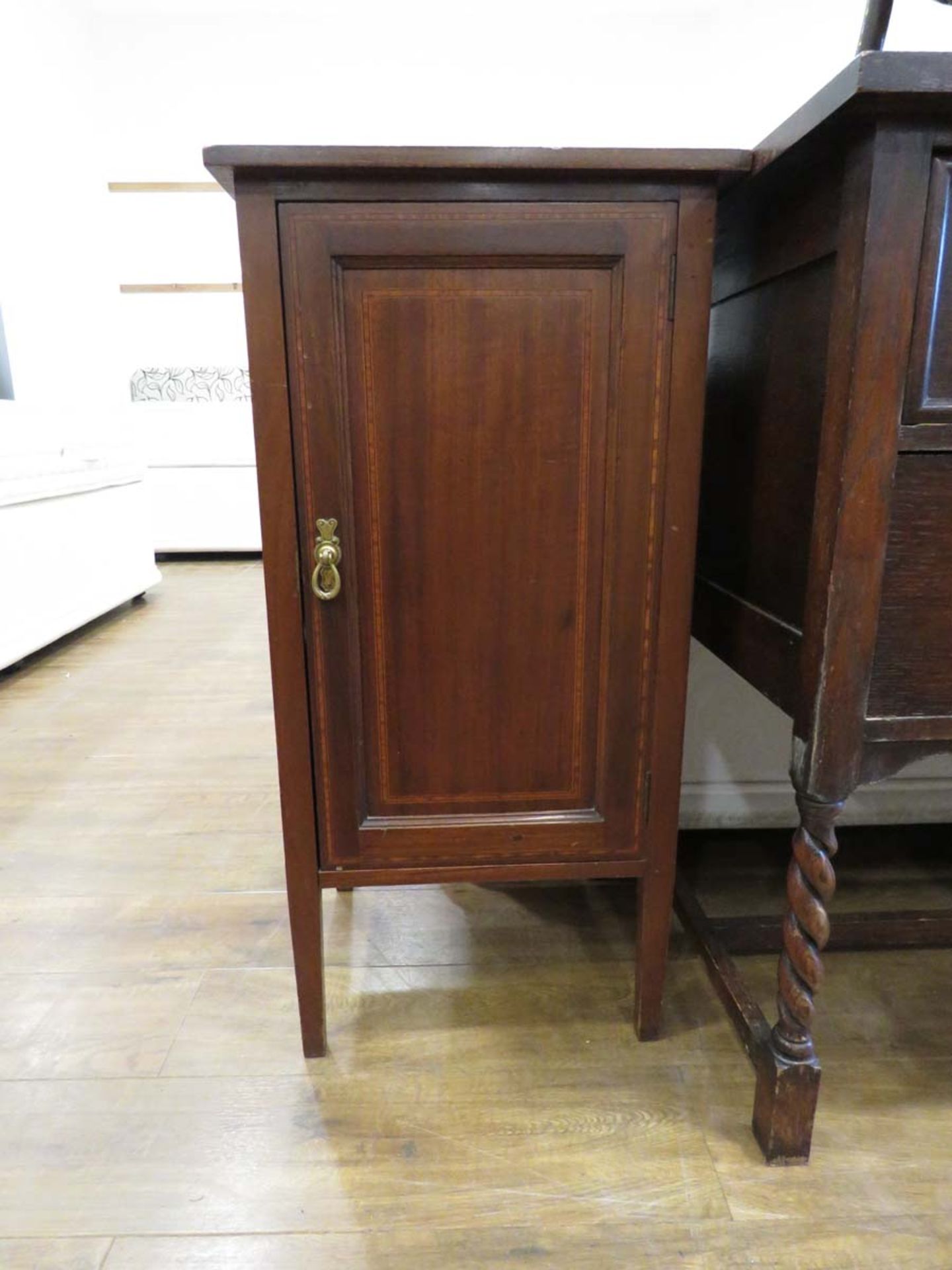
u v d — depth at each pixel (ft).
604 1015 3.01
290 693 2.48
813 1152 2.43
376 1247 2.17
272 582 2.39
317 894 2.68
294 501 2.33
